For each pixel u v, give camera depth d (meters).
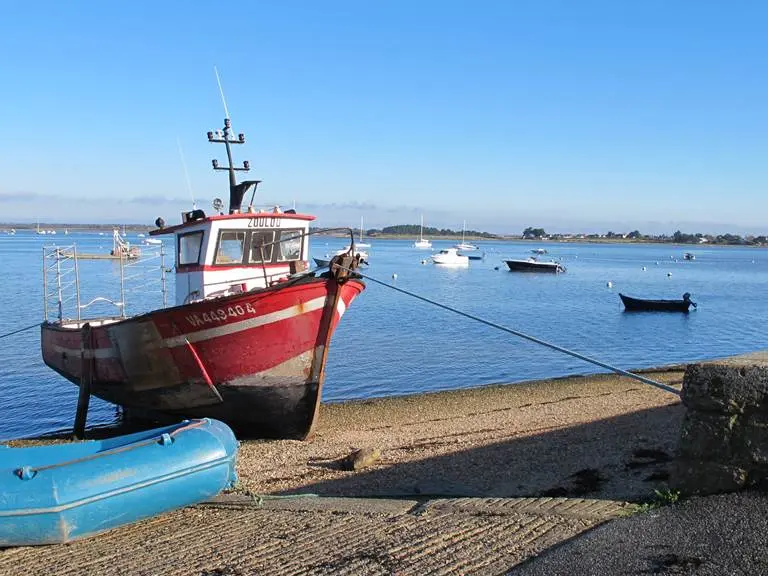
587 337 34.69
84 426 15.56
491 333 33.59
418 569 5.26
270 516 7.50
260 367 12.78
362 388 21.45
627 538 5.34
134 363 13.72
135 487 7.47
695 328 38.78
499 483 8.84
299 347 12.81
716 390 5.89
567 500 6.71
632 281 80.00
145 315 13.06
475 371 24.27
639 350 30.94
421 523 6.36
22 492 6.96
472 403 18.02
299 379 13.06
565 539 5.52
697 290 68.19
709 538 5.12
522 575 4.94
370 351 28.06
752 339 34.88
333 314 12.82
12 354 26.36
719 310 48.72
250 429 13.79
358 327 35.41
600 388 19.61
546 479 8.72
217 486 8.23
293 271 14.02
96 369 14.84
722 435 5.88
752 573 4.57
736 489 5.81
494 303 51.16
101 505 7.24
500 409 16.78
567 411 15.26
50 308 39.50
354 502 7.86
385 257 130.38
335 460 11.62
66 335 15.82
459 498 7.47
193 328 12.67
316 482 10.25
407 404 18.22
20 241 170.12
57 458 8.60
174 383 13.35
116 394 14.66
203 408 13.49
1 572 6.46
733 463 5.83
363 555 5.68
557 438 11.62
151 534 7.34
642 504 6.21
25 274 65.50
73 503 7.07
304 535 6.49
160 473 7.69
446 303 50.31
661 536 5.29
